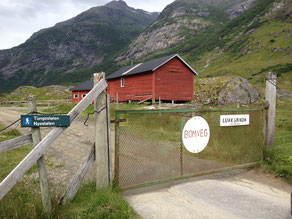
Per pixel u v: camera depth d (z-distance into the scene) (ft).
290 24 395.55
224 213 12.19
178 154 21.57
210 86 79.30
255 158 20.16
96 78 12.56
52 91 224.53
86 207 11.27
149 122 21.29
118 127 13.55
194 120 16.65
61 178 16.30
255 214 12.23
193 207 12.66
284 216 12.15
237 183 16.55
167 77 81.35
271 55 327.88
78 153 23.18
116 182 13.53
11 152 22.11
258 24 460.96
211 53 467.93
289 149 21.45
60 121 10.77
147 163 18.30
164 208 12.34
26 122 10.15
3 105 139.54
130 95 92.02
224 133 20.85
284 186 16.22
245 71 270.67
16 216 9.87
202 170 17.98
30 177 15.85
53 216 10.55
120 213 10.94
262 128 20.76
